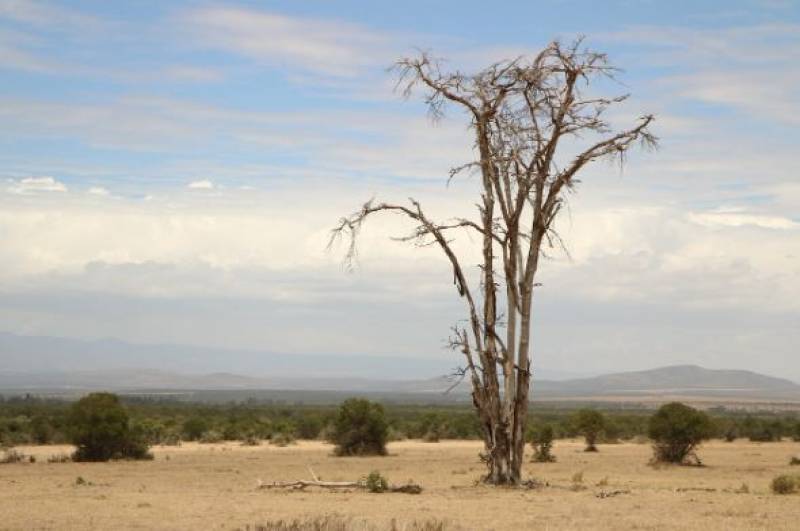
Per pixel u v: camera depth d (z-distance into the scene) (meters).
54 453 58.44
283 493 30.98
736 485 36.16
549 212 31.59
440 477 40.47
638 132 31.28
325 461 52.88
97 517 23.28
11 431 74.75
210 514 23.84
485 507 25.69
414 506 25.92
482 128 31.27
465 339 32.25
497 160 30.91
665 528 21.17
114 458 52.53
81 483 35.91
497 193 31.38
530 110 31.44
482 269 31.61
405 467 47.69
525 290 31.81
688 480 39.12
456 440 83.69
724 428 88.06
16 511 24.89
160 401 189.00
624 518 23.09
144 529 20.88
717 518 23.28
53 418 81.56
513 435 32.47
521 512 24.36
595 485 34.62
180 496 29.78
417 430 87.25
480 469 45.84
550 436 55.06
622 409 198.75
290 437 76.81
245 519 22.59
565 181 31.28
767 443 80.56
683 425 49.66
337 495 30.09
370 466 48.50
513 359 32.06
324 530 18.05
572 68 31.12
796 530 21.11
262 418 105.50
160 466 47.94
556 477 40.97
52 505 26.62
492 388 32.16
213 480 38.66
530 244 31.75
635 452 63.25
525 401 32.38
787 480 31.97
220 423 89.50
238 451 62.91
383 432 58.62
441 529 19.28
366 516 22.86
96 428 51.47
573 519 22.72
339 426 58.81
